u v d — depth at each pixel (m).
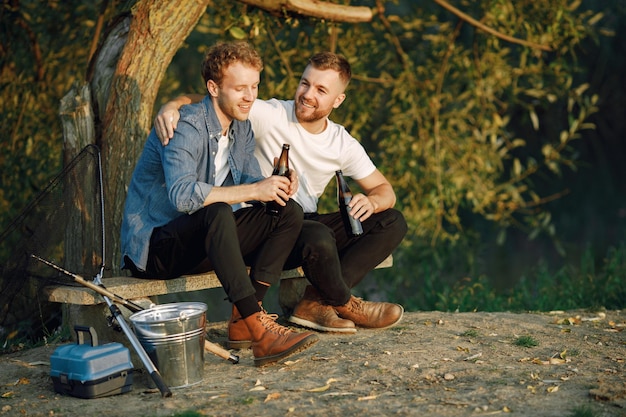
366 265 4.79
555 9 7.45
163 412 3.51
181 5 5.18
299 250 4.42
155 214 4.27
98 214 5.00
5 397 3.81
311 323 4.79
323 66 4.66
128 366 3.81
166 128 4.18
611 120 15.51
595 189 16.02
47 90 7.06
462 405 3.48
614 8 11.19
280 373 4.01
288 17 6.00
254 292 4.06
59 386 3.82
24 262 4.59
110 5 6.92
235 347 4.45
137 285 4.22
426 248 7.83
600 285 7.26
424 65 8.05
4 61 6.75
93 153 4.80
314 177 4.89
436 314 5.32
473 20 7.34
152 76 5.20
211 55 4.21
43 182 6.70
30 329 5.27
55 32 7.17
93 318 4.29
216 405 3.56
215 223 3.99
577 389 3.71
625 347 4.52
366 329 4.84
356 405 3.51
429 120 7.75
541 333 4.80
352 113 7.60
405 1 9.41
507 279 11.23
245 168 4.56
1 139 6.67
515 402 3.52
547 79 8.10
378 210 4.77
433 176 7.60
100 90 5.27
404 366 4.06
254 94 4.23
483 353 4.32
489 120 7.82
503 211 8.16
